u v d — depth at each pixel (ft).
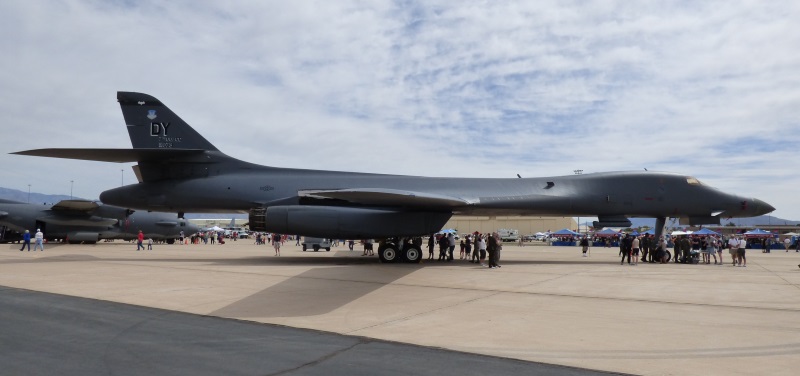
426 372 15.47
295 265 52.47
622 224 59.41
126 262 56.24
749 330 21.65
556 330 21.56
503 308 26.96
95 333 20.93
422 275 42.70
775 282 39.24
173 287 34.78
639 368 15.93
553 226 243.19
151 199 57.36
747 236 144.46
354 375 15.12
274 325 22.58
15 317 24.43
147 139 57.00
